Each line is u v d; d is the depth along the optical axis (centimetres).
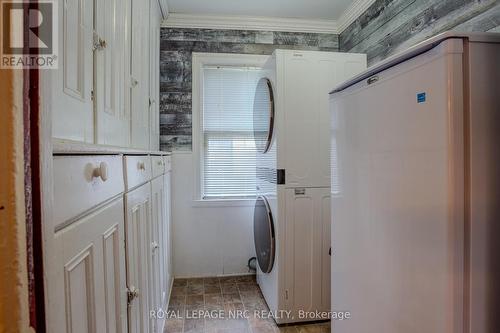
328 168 202
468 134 72
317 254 202
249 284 263
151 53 205
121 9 119
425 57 77
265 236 221
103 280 73
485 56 72
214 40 272
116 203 84
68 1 66
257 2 243
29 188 33
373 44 231
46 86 38
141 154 122
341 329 122
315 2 244
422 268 79
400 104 85
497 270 73
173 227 272
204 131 279
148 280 136
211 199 280
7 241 30
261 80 229
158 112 247
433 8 171
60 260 48
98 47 89
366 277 103
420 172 79
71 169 53
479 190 72
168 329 196
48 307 37
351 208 112
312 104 200
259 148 237
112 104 105
